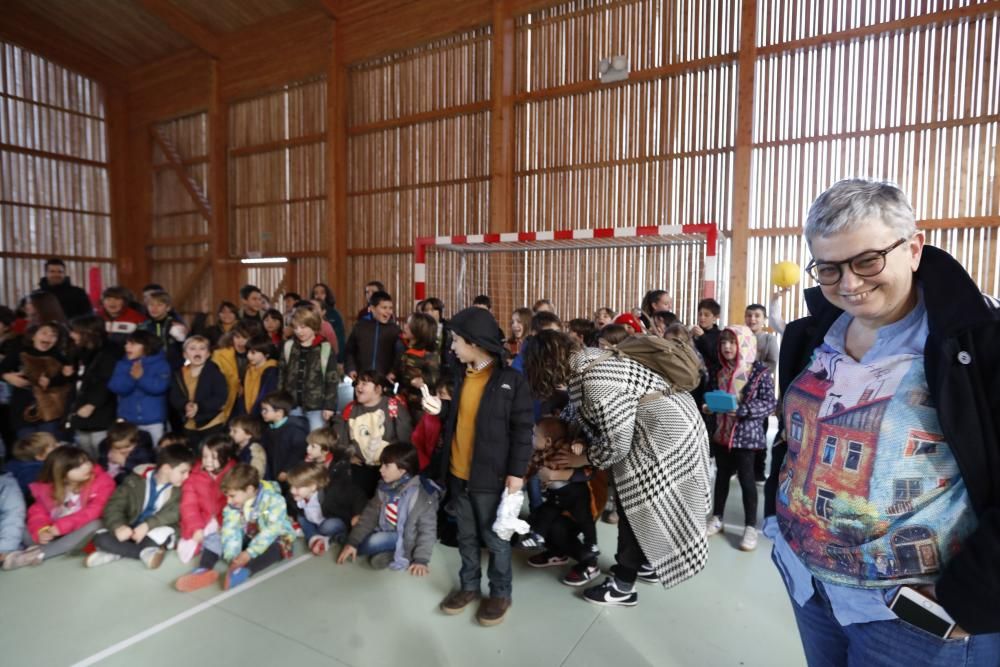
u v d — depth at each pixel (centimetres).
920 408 89
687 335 317
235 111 1015
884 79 541
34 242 1067
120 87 1146
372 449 321
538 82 727
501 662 196
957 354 85
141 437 352
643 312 423
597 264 694
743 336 294
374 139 870
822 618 110
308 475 293
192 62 1042
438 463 303
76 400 361
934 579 89
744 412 287
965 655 88
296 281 973
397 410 332
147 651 204
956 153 515
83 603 237
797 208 584
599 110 688
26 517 283
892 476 91
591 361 210
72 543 281
